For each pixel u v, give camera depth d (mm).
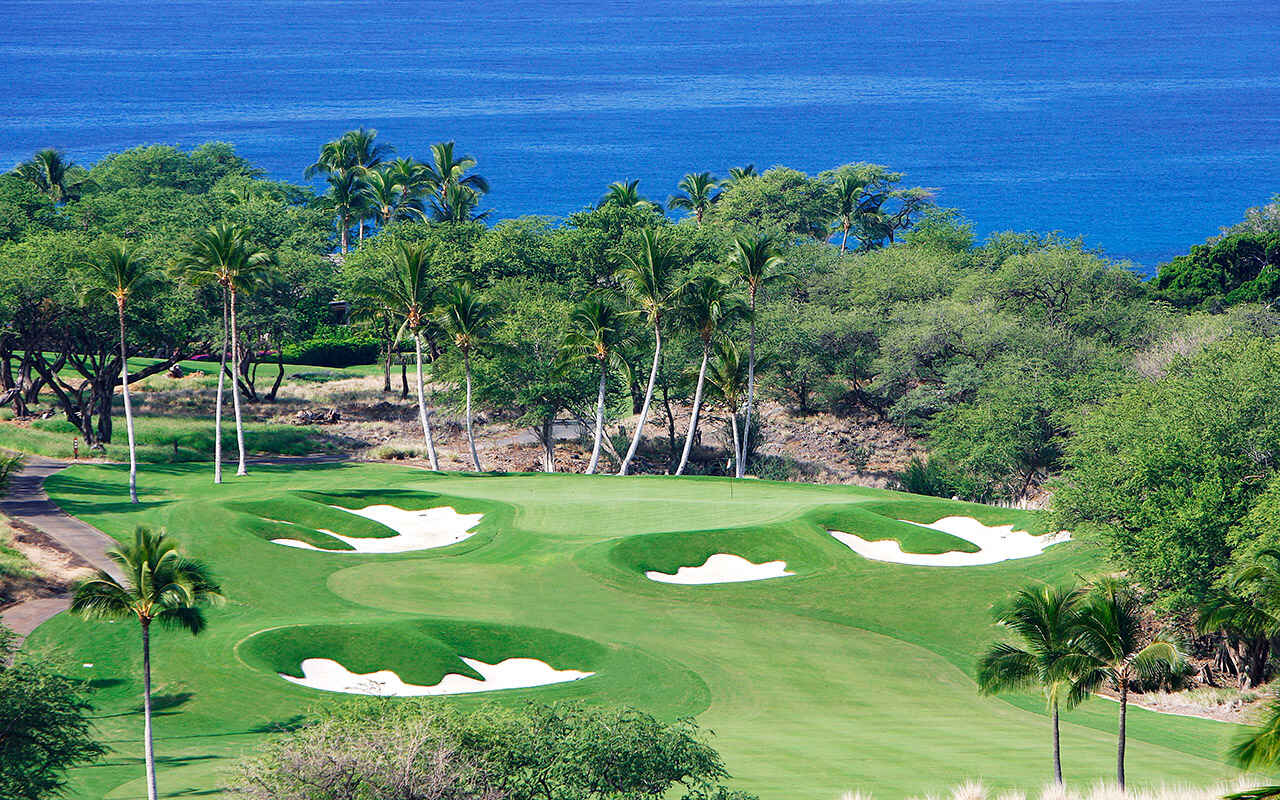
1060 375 92312
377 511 68562
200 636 47281
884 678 47938
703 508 68062
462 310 85875
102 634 47000
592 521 65625
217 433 79188
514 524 65250
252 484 78312
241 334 107938
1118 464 54250
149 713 32344
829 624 53938
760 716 42312
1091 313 110938
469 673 46281
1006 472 85312
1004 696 46875
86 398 108875
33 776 30391
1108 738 41125
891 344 104312
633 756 27578
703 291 84875
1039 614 34812
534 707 30156
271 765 26875
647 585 56875
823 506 67375
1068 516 55344
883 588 57812
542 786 27547
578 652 48312
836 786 32281
